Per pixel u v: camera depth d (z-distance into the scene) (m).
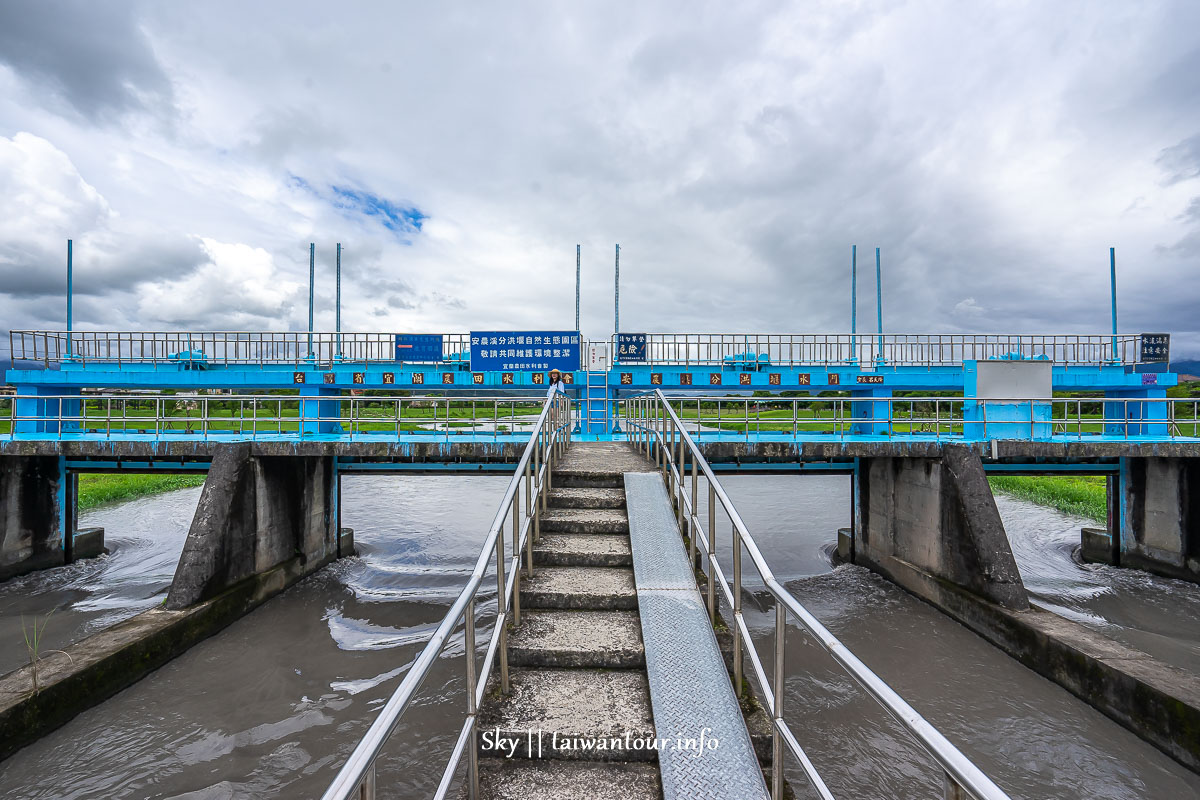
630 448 10.02
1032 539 18.55
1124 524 15.96
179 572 10.77
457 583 14.48
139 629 9.55
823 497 26.39
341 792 1.33
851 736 7.91
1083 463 15.96
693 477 4.71
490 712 3.07
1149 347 19.56
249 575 12.45
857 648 10.59
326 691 8.98
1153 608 12.91
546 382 18.95
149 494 26.19
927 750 1.45
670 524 5.12
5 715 7.07
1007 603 10.70
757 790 2.54
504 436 14.39
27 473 15.23
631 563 4.64
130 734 7.77
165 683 9.10
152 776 6.99
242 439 13.35
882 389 20.03
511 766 2.86
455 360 19.22
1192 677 7.75
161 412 13.53
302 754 7.43
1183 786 6.92
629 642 3.61
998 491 26.11
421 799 6.49
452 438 13.67
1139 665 8.15
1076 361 19.80
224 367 19.09
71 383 18.62
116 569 15.78
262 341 19.14
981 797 1.24
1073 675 8.79
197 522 11.21
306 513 14.88
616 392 19.48
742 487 29.27
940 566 12.69
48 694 7.61
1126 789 6.90
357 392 20.53
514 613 3.84
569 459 8.20
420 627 11.71
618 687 3.32
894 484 14.61
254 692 8.91
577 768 2.83
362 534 19.58
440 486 30.12
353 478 33.22
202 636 10.52
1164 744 7.36
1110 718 8.12
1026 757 7.47
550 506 5.86
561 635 3.71
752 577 15.22
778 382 19.47
